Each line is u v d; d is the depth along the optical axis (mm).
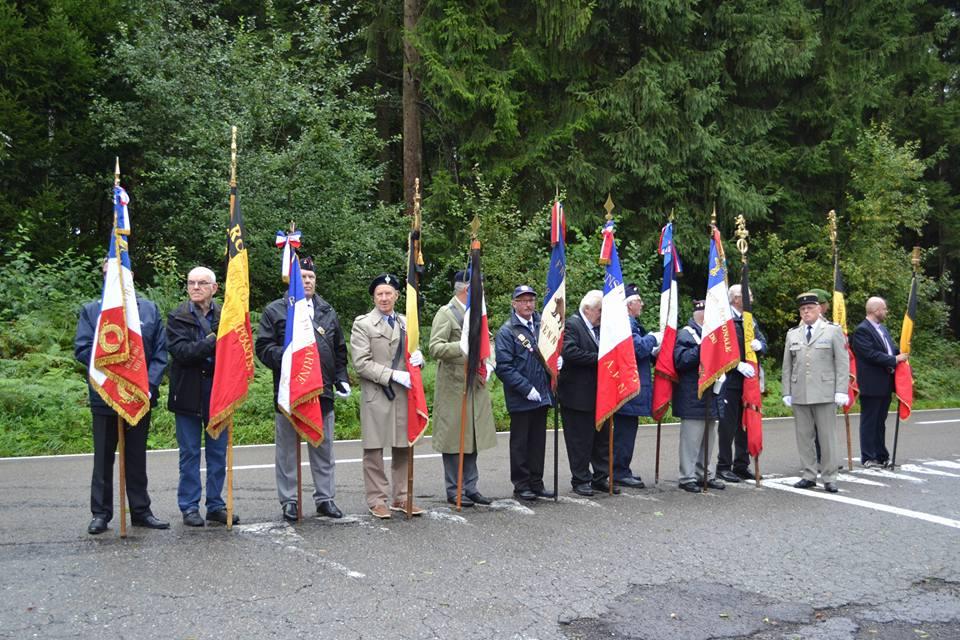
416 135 20016
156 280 15953
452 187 18719
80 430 11227
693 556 6141
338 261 17453
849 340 10844
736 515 7406
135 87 17000
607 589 5379
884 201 21422
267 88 16984
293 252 6766
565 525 6914
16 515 6984
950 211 27109
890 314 22312
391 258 17609
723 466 9023
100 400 6340
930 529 7055
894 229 22156
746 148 20469
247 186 15883
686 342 8570
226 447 6836
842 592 5461
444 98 18344
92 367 6062
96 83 17453
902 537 6789
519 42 18625
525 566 5785
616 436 8578
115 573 5406
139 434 6508
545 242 18781
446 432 7539
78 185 18062
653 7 18656
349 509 7387
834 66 22109
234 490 8203
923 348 23125
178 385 6621
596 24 18875
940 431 14148
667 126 18953
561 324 7840
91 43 17688
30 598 4934
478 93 18297
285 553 5922
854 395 10398
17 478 8695
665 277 8789
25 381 12117
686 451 8508
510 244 16906
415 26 18938
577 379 8172
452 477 7719
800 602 5258
